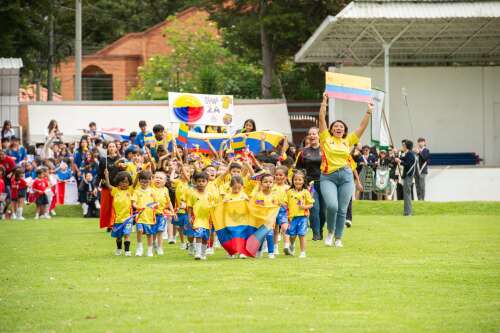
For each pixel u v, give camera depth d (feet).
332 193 115.85
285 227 106.83
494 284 86.12
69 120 251.19
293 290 82.64
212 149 145.69
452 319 70.54
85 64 394.93
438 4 233.35
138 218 109.91
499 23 242.37
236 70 342.85
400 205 184.75
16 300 79.00
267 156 138.00
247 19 297.12
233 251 107.04
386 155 202.59
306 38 295.48
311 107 300.61
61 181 195.42
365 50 270.05
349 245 119.44
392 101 273.54
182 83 335.47
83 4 346.95
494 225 149.38
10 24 283.38
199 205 106.01
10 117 243.19
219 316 71.20
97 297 79.71
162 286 85.05
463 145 275.59
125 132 223.30
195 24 368.07
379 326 67.87
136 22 426.51
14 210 175.52
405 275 91.30
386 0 232.12
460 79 274.57
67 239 131.75
